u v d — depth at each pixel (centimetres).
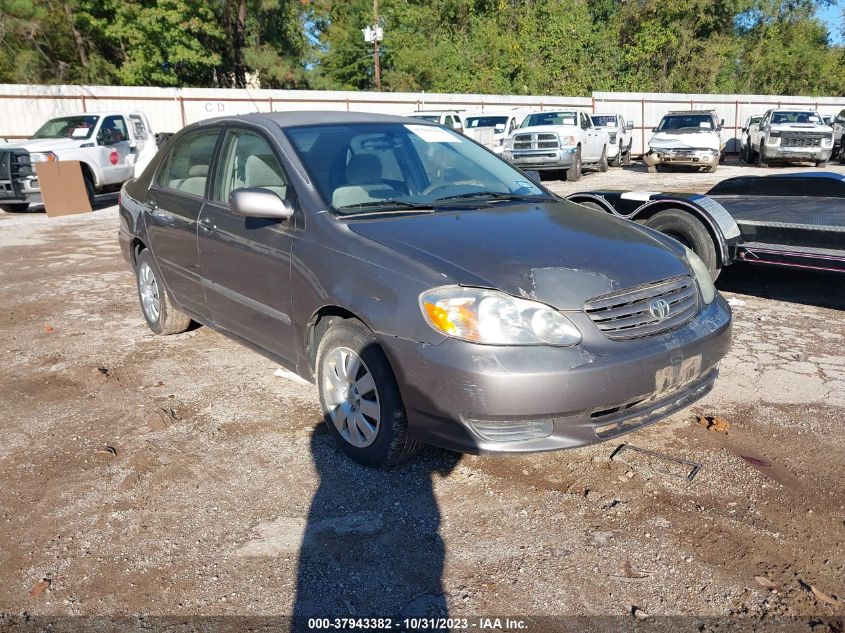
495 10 4203
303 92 2517
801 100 3225
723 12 4356
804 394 428
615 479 331
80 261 886
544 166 1822
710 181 1783
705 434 375
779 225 571
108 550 284
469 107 2820
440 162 435
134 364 498
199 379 466
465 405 288
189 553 282
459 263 312
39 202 1349
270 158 405
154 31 2741
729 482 327
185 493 326
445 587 260
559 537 288
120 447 372
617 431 310
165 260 501
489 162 461
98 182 1467
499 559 276
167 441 377
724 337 346
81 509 314
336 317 346
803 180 586
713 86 4312
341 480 335
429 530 295
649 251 347
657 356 307
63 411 419
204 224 442
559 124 1917
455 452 360
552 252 324
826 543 281
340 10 4022
